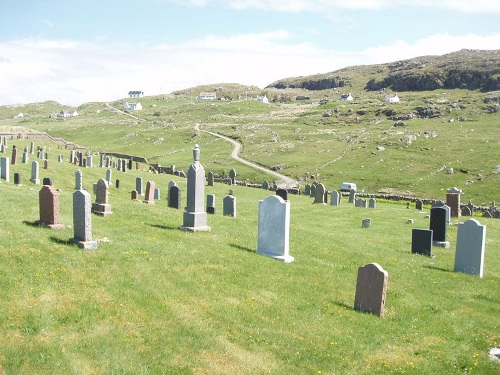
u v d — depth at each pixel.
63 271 15.52
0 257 15.69
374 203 54.66
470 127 123.06
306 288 17.88
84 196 18.41
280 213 21.41
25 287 13.79
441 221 30.41
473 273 22.91
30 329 11.73
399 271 22.30
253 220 31.50
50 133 165.38
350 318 15.52
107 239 19.86
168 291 15.34
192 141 138.75
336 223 40.69
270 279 18.23
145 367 10.95
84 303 13.48
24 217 21.77
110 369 10.73
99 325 12.54
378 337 14.40
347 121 153.50
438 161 92.75
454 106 150.88
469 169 85.81
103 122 194.88
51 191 20.69
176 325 13.18
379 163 95.88
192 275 17.17
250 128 152.38
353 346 13.52
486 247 32.50
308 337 13.69
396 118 147.75
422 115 148.00
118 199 36.28
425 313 16.94
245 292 16.41
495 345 14.44
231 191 57.28
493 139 105.38
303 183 87.62
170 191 37.47
